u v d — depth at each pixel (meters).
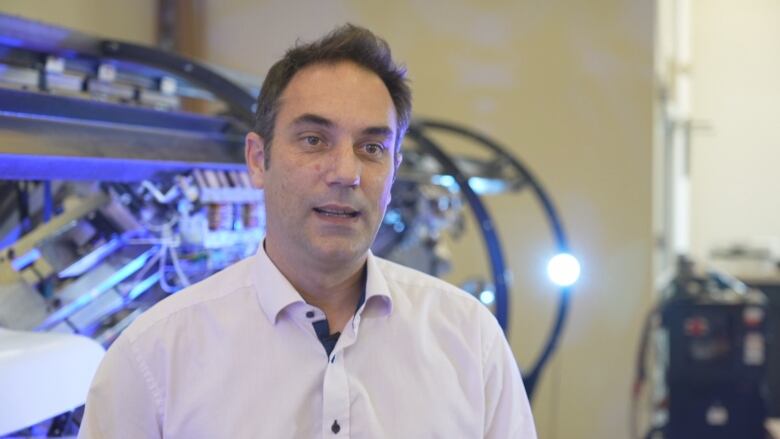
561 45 4.43
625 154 4.35
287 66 1.21
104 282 1.90
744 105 5.57
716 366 3.67
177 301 1.23
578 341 4.46
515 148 4.54
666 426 3.77
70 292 1.85
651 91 4.29
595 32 4.37
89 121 1.76
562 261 3.05
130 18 4.44
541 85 4.48
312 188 1.16
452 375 1.29
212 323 1.22
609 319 4.41
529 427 1.36
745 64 5.55
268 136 1.22
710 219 5.66
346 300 1.28
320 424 1.19
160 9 4.73
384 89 1.22
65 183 1.91
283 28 4.86
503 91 4.55
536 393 4.53
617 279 4.39
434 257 3.24
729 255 5.30
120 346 1.19
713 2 5.57
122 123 1.92
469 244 4.64
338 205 1.16
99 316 1.88
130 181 1.80
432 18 4.64
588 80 4.39
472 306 1.35
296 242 1.19
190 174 1.91
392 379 1.25
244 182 2.08
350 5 4.75
